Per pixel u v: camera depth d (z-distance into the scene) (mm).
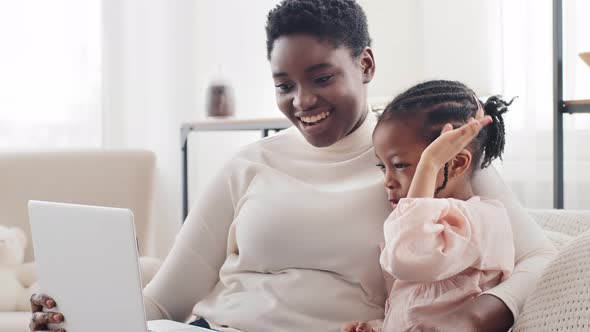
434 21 2932
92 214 1030
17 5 3264
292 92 1218
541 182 2725
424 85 1125
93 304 1055
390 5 3043
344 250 1169
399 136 1091
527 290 1023
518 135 2762
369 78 1258
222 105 2908
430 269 991
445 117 1075
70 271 1086
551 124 2695
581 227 1306
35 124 3309
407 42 3006
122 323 1015
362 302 1166
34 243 1153
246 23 3396
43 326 1151
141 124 3461
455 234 1001
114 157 2355
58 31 3334
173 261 1349
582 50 2594
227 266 1293
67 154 2346
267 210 1225
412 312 1038
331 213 1185
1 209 2279
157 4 3463
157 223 3523
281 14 1198
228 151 3459
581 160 2625
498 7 2779
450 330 946
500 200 1126
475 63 2836
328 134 1215
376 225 1171
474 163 1104
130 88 3436
